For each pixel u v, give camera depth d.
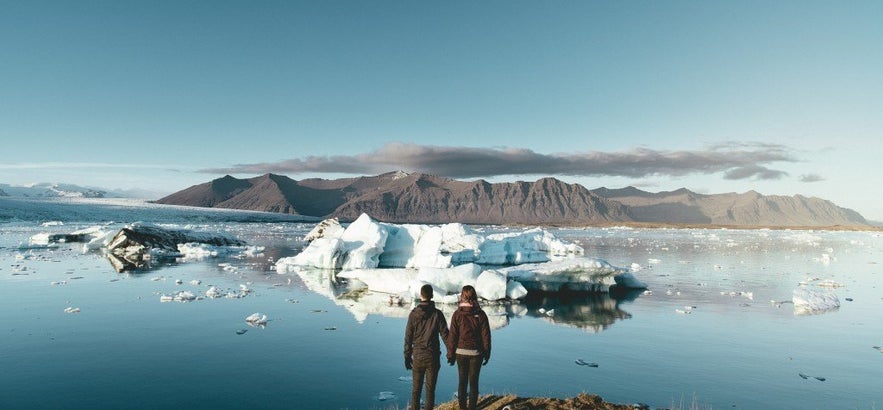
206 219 188.75
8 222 112.00
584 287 31.22
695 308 25.06
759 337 18.69
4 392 11.70
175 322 19.42
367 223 44.78
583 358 15.55
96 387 12.16
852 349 17.00
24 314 20.28
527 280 31.31
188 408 10.97
